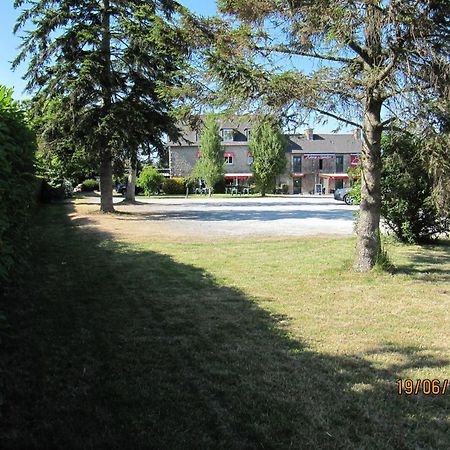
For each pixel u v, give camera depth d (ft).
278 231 44.50
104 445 9.45
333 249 33.40
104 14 57.26
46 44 56.34
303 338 15.44
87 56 54.90
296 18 22.76
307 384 12.05
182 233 42.37
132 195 98.17
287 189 198.80
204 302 19.67
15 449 9.31
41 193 79.61
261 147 159.22
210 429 10.00
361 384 12.07
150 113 58.23
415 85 20.51
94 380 12.32
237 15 24.02
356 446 9.37
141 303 19.47
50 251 31.50
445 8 19.58
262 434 9.75
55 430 9.98
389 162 26.71
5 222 13.67
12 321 16.85
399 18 19.10
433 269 26.71
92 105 57.82
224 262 28.37
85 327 16.43
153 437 9.69
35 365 13.23
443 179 22.16
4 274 14.37
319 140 214.48
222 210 74.54
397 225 36.37
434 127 21.11
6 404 11.05
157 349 14.47
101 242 35.96
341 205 92.53
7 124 16.55
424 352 14.26
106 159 61.57
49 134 57.00
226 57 22.48
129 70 57.93
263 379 12.34
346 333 15.96
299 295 20.92
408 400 11.30
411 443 9.53
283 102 22.44
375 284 22.90
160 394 11.55
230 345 14.82
